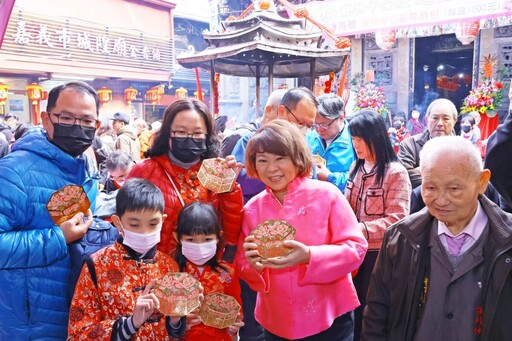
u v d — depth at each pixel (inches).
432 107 150.0
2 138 181.3
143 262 74.2
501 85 343.9
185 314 68.1
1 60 471.8
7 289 71.4
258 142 77.7
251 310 112.5
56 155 76.5
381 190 111.5
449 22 243.8
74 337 69.1
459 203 59.9
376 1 260.1
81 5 549.0
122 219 72.2
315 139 142.2
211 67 201.9
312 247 73.7
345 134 137.7
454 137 62.9
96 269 72.2
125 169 143.9
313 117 111.7
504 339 60.5
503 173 91.5
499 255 60.4
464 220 63.5
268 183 79.8
